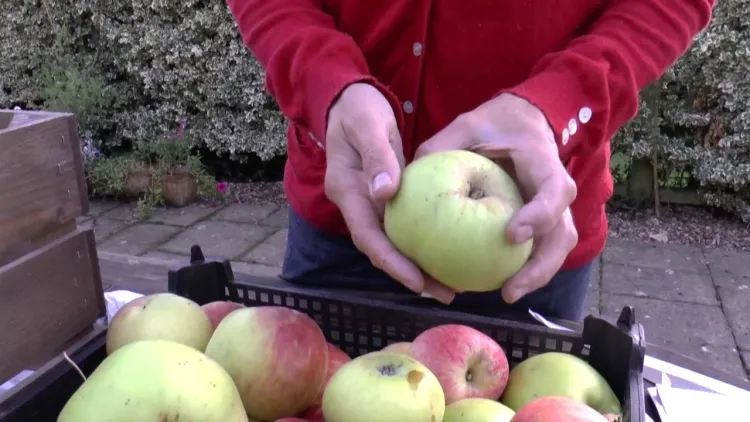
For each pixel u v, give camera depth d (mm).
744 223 3457
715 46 3131
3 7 3889
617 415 836
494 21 1005
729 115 3281
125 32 3715
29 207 810
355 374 743
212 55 3686
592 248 1208
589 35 932
